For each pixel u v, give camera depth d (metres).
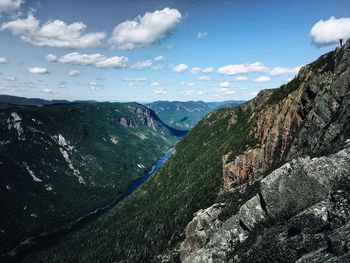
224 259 68.81
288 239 49.53
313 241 45.97
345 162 56.38
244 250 61.66
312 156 71.38
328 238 40.84
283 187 61.47
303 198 58.19
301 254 46.50
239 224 73.38
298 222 49.97
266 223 62.22
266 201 63.34
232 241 71.62
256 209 68.00
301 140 103.31
